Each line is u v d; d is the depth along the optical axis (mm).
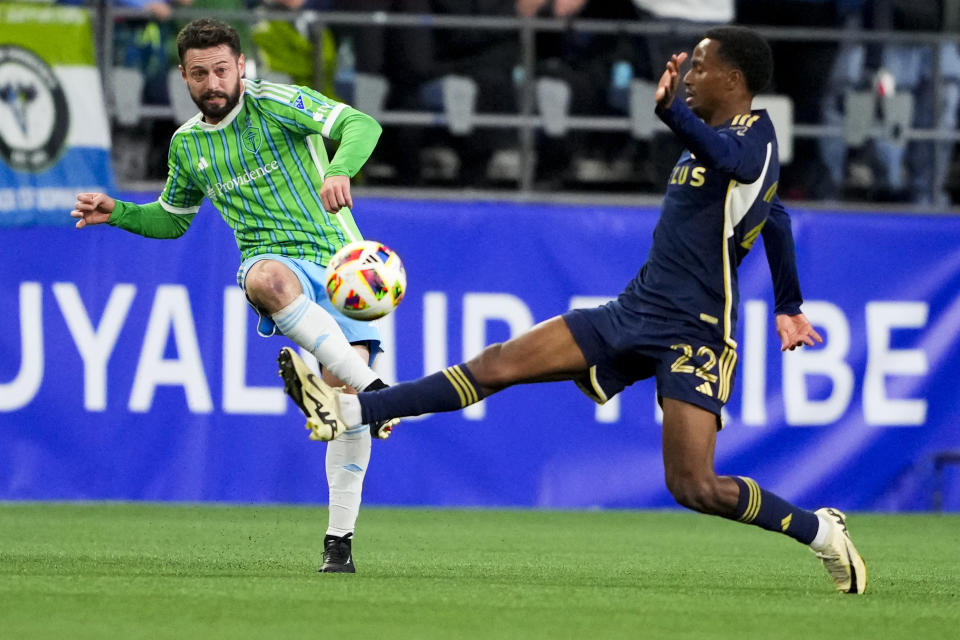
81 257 32188
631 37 35500
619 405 33625
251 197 18812
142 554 21438
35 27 32156
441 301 33031
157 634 12625
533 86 35188
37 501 31938
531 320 33375
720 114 17109
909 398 34500
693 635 13258
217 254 32406
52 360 32062
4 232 32000
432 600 15594
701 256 16594
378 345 19312
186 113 33844
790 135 36156
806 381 34031
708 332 16609
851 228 34469
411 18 34406
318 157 19062
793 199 36312
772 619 14594
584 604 15570
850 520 32156
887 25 37500
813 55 36312
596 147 35562
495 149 35125
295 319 17844
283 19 33844
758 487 16953
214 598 15320
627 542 26266
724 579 19438
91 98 32500
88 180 32438
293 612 14273
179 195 19797
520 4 35688
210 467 32344
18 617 13656
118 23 33531
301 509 31562
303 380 15883
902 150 36594
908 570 21688
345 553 18922
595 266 33625
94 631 12766
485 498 33062
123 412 32156
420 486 32844
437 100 34812
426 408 16312
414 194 34125
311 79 34125
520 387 33250
